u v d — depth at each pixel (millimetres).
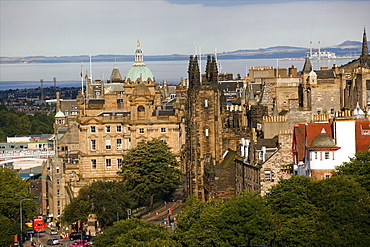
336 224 173125
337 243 167000
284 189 186875
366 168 189500
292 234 171625
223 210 191250
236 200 193750
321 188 181875
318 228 172250
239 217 184750
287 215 181625
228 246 183125
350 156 199625
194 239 190375
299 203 181375
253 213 185125
